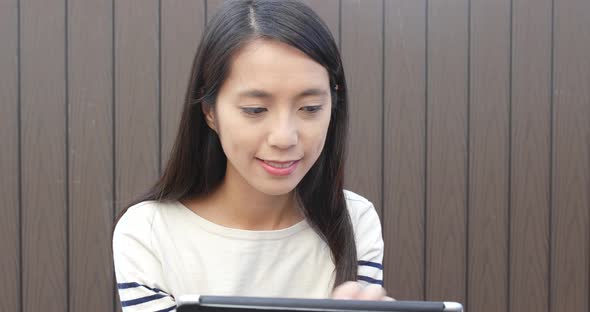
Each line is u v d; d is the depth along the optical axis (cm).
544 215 232
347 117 105
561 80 230
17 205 228
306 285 109
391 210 231
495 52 229
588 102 231
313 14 92
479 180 231
